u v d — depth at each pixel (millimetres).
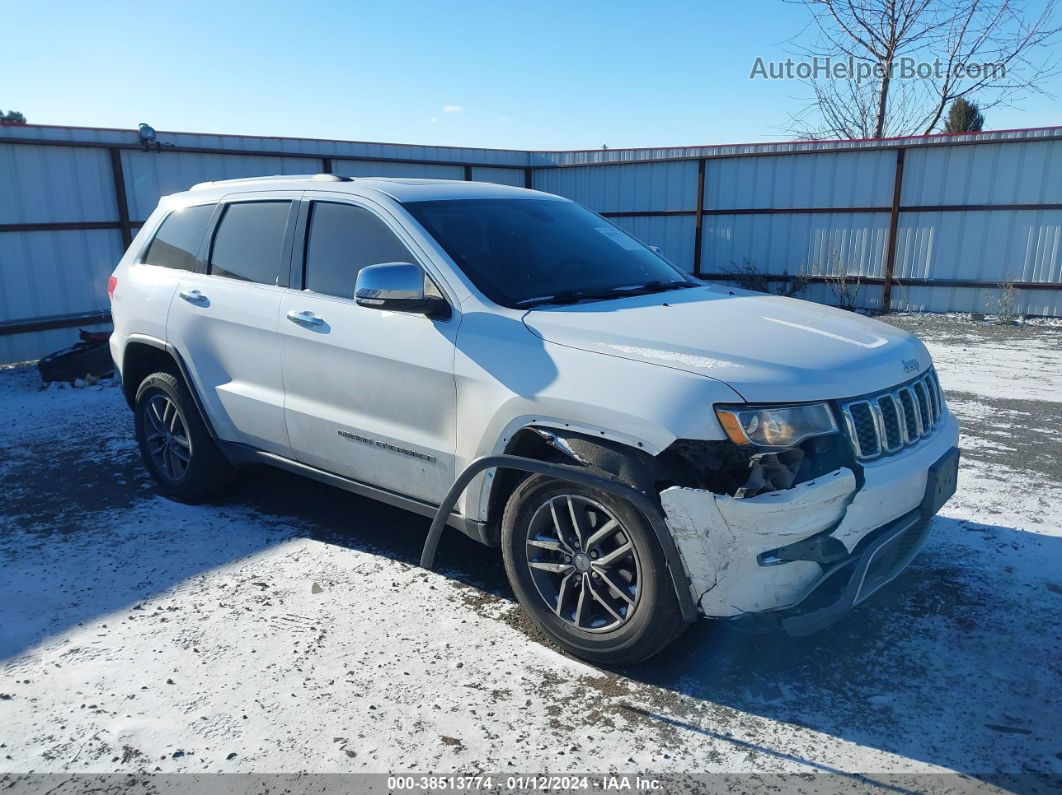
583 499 3096
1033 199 12773
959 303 13727
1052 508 4848
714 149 15398
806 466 2877
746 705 2965
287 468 4445
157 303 4863
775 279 15414
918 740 2754
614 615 3109
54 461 5992
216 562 4160
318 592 3812
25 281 10594
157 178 11781
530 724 2848
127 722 2861
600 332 3205
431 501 3734
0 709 2943
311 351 4047
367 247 3961
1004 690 3033
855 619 3568
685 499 2805
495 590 3840
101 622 3557
